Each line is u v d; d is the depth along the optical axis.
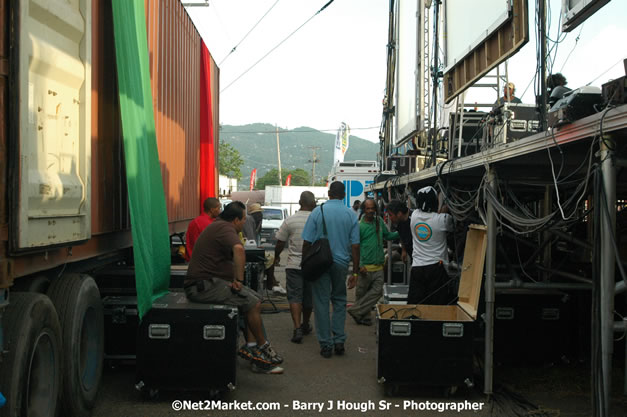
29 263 3.39
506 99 8.11
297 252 7.01
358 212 15.30
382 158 15.69
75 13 3.90
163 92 7.24
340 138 39.06
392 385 5.02
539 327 5.72
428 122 11.55
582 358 5.93
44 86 3.50
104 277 5.62
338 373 5.74
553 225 4.16
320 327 6.30
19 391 3.10
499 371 5.80
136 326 5.29
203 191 11.04
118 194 5.24
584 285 5.24
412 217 6.30
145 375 4.71
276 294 10.54
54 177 3.57
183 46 8.80
